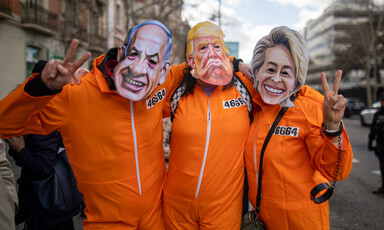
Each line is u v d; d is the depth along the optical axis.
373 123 4.85
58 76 1.18
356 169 6.27
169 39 1.54
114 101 1.55
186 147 1.77
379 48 27.47
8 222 1.22
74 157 1.58
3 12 10.61
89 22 15.36
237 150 1.82
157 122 1.71
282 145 1.75
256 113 1.93
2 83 10.94
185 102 1.84
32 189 1.86
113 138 1.55
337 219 3.65
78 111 1.50
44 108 1.40
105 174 1.58
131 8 11.23
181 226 1.81
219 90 1.85
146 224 1.71
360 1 26.50
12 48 11.39
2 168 1.58
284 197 1.72
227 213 1.77
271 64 1.74
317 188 1.65
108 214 1.61
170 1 11.69
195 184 1.74
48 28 12.67
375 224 3.50
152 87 1.51
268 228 1.80
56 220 1.91
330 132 1.52
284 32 1.71
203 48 1.79
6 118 1.25
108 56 1.57
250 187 1.89
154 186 1.73
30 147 1.85
